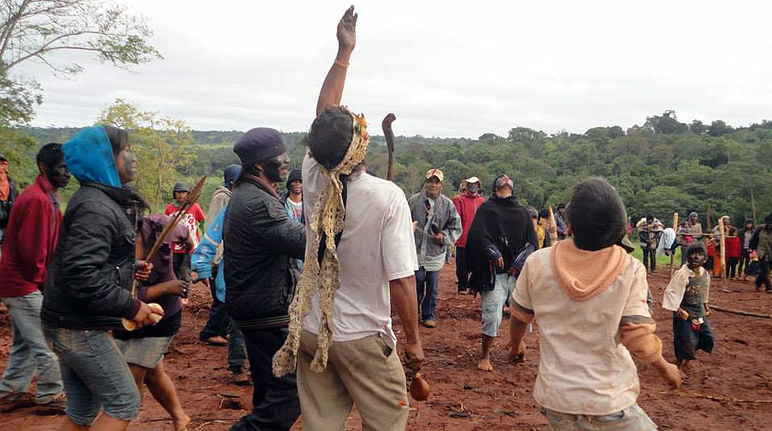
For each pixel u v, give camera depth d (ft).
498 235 23.30
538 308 9.66
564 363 9.23
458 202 34.91
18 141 91.61
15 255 15.87
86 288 10.30
